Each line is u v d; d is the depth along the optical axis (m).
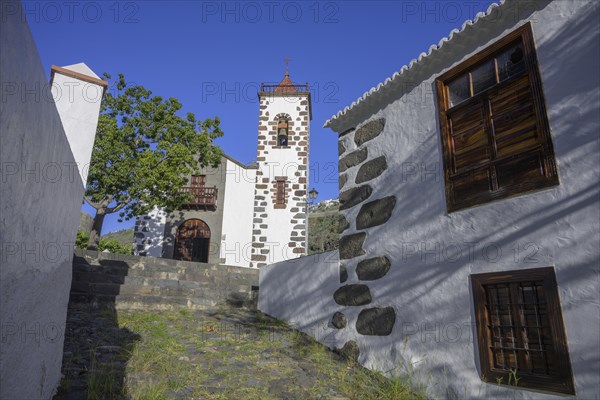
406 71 5.50
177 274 9.35
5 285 2.29
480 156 4.52
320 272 6.79
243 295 8.88
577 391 3.28
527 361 3.72
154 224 17.12
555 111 3.85
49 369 3.58
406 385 4.71
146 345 5.54
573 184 3.62
